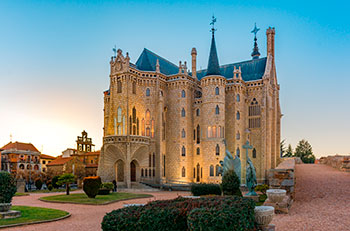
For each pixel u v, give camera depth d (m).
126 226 11.65
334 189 22.94
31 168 113.44
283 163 27.81
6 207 21.88
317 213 17.12
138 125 69.75
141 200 37.22
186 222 11.77
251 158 79.31
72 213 25.52
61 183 42.62
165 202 13.77
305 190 23.81
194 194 35.72
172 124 75.31
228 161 28.12
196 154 74.69
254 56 99.81
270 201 18.39
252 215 11.62
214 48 76.19
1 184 21.91
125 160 63.34
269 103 79.81
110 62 71.56
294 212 17.94
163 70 81.88
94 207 30.11
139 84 71.44
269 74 81.38
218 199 12.67
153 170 69.94
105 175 64.56
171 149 74.50
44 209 26.00
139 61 79.94
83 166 92.75
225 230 10.23
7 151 109.88
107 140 65.12
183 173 72.69
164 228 11.67
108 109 81.44
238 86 78.00
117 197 38.66
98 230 17.88
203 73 94.19
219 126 71.81
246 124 80.31
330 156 41.84
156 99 72.88
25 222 19.83
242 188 61.94
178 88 75.50
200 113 75.69
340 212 16.88
